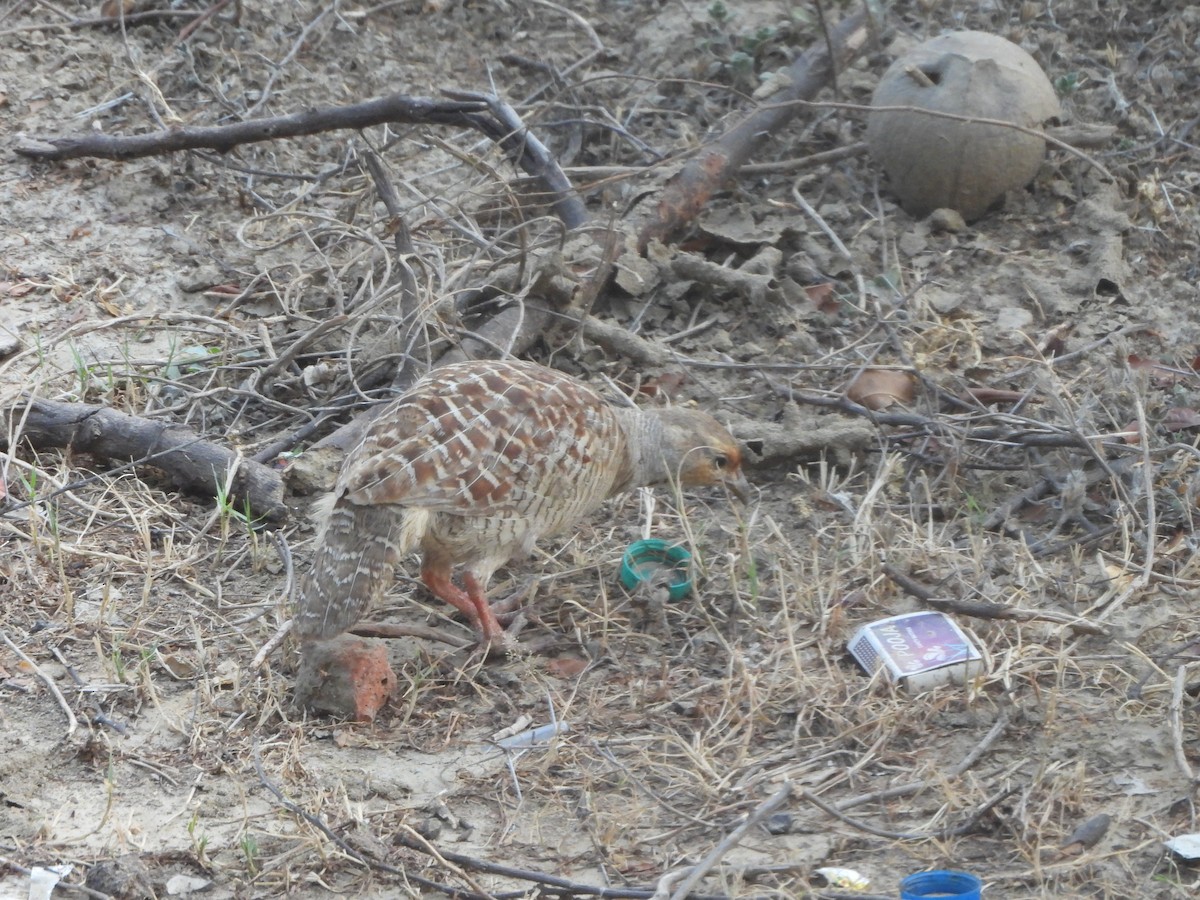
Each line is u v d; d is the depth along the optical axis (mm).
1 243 13719
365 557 8469
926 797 7918
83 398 11469
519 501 8969
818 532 10375
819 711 8586
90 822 7773
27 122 15297
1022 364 12062
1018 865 7383
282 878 7406
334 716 8617
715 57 15688
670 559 10039
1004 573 9875
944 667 8758
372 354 11883
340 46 16562
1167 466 10648
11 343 12227
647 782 8125
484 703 8836
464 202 13656
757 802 7891
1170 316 12688
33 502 10008
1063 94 14492
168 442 10773
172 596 9711
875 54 15445
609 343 12070
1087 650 9078
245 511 10461
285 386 11906
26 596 9562
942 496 10742
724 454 9961
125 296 13156
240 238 12930
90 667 8977
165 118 15328
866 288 12922
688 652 9305
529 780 8141
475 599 9234
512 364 9570
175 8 16984
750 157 14164
